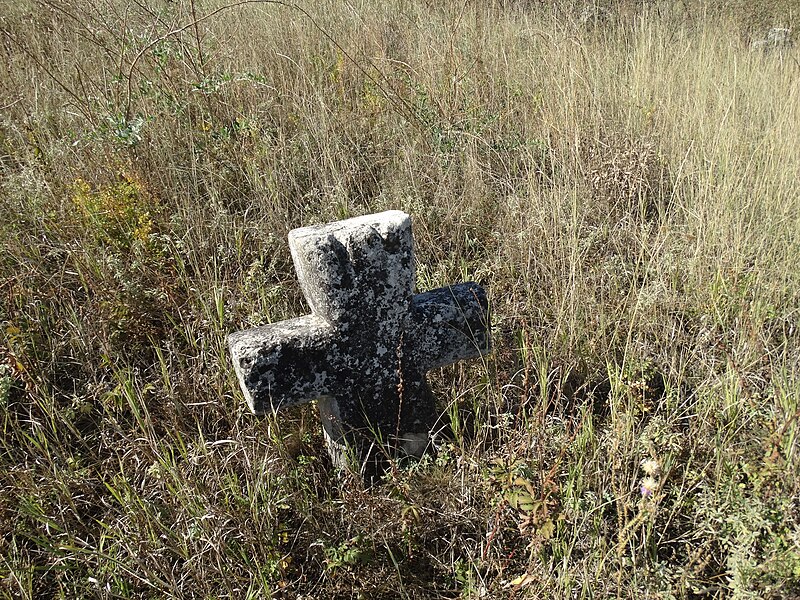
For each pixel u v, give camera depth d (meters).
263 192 3.97
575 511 2.21
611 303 3.37
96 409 2.79
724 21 7.55
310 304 2.51
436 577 2.28
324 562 2.28
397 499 2.39
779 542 1.99
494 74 5.59
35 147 4.00
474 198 4.22
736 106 4.97
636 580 1.99
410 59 5.72
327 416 2.62
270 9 6.38
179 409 2.74
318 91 5.02
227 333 3.04
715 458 2.41
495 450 2.67
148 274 3.33
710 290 3.31
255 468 2.43
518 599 2.09
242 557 2.24
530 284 3.58
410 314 2.54
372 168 4.61
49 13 6.03
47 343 3.03
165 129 4.35
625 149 4.40
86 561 2.19
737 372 2.62
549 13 6.81
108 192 3.66
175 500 2.36
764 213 3.89
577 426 2.52
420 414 2.69
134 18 5.70
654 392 2.96
